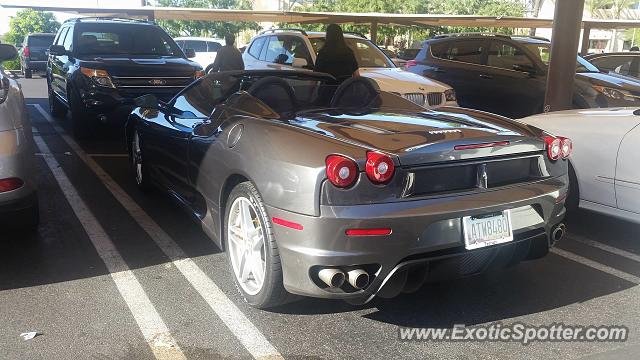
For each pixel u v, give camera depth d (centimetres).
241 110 379
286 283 302
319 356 292
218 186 364
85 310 335
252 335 311
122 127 958
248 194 326
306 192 285
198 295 358
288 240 294
